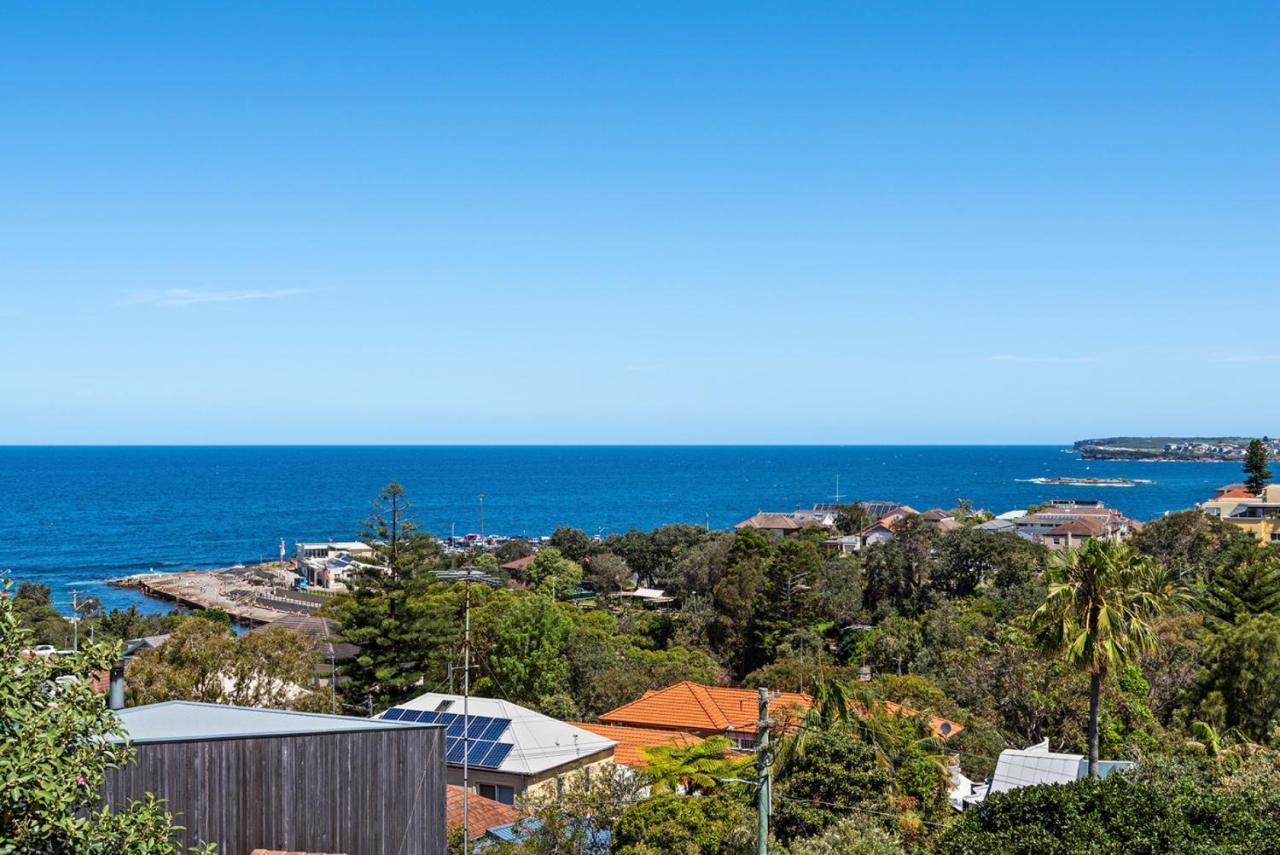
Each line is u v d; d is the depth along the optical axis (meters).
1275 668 44.91
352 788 21.53
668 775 37.00
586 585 139.75
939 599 87.62
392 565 60.72
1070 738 45.56
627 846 26.67
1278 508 128.88
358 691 59.78
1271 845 22.44
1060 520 163.88
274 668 44.88
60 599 142.38
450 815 34.47
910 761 32.78
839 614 89.88
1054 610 32.25
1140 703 48.31
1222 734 44.28
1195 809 23.59
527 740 41.22
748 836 26.20
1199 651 51.03
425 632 59.81
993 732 45.75
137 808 14.13
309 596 140.00
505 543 175.75
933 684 54.88
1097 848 22.14
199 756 19.89
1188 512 94.69
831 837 26.22
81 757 13.13
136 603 140.75
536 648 62.97
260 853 19.80
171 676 42.03
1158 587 34.03
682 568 112.62
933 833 29.45
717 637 86.94
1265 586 65.88
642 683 61.59
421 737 22.44
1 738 12.39
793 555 87.19
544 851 28.27
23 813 12.45
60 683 13.41
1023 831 23.11
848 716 33.16
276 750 20.70
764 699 21.64
